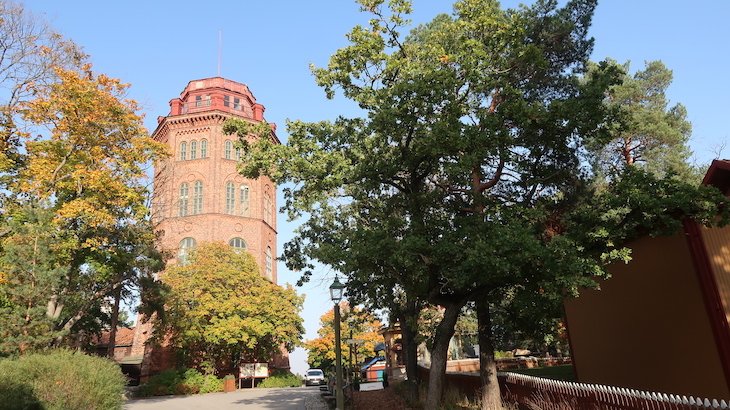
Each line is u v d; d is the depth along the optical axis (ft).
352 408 62.69
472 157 39.73
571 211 48.37
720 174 40.78
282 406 76.64
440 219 47.70
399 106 43.47
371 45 47.67
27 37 83.46
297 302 155.43
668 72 103.04
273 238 215.72
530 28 52.90
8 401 36.27
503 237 36.29
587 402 31.32
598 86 42.01
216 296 138.62
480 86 44.09
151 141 93.09
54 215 72.64
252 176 52.90
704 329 40.06
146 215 96.89
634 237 45.73
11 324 54.75
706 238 40.37
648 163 93.71
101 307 140.87
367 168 48.14
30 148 84.28
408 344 65.41
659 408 24.72
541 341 61.67
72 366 42.65
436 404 45.50
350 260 43.01
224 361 149.28
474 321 120.98
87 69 89.97
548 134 43.83
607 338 53.21
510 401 47.21
